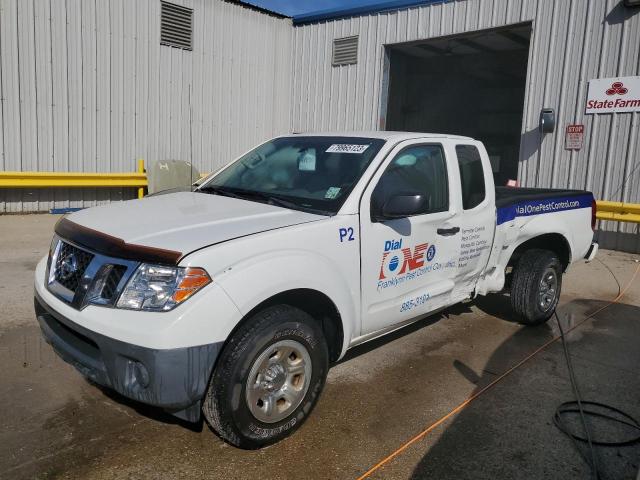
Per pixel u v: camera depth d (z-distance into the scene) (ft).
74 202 37.73
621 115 31.76
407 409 12.33
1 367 13.33
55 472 9.53
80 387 12.56
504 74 59.21
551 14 33.73
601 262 29.68
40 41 34.06
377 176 12.52
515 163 68.33
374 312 12.50
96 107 36.96
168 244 9.53
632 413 12.55
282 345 10.23
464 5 37.29
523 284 17.69
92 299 9.55
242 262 9.71
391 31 41.16
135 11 37.86
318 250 10.94
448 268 14.55
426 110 55.52
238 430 9.82
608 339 17.46
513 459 10.52
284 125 48.47
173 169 38.50
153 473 9.66
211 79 42.75
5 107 33.32
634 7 30.63
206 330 9.04
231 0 43.01
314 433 11.16
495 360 15.39
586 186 33.40
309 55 46.37
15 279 20.62
